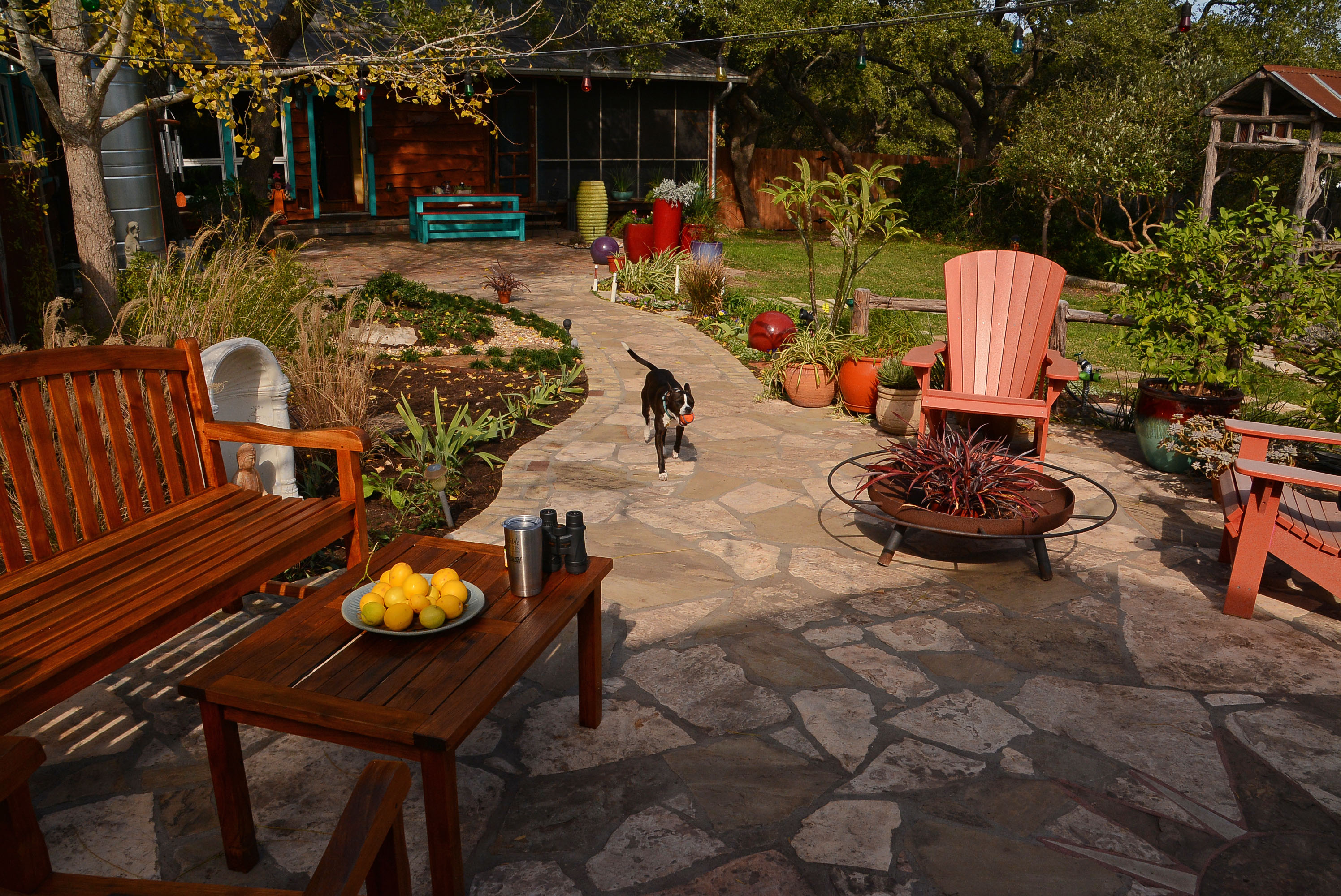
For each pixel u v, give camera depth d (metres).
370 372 6.67
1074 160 15.90
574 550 2.93
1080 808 2.71
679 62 19.52
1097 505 5.34
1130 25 21.20
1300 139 15.52
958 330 6.20
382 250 15.45
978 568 4.45
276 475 4.46
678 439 5.99
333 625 2.61
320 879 1.32
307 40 15.80
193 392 3.54
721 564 4.42
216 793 2.34
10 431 2.86
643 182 20.16
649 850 2.51
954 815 2.67
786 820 2.64
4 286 6.41
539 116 18.73
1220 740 3.06
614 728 3.08
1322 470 5.70
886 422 6.57
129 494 3.29
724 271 11.55
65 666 2.30
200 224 13.22
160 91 10.12
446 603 2.58
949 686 3.37
